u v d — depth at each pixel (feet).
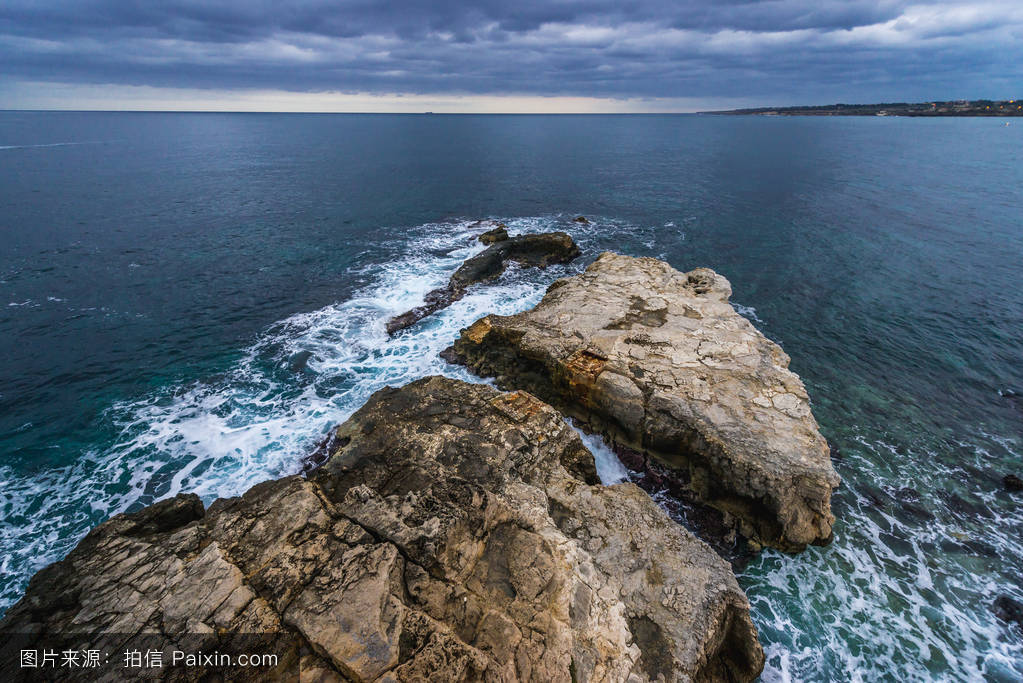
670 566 41.70
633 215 171.53
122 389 74.28
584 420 66.49
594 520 44.96
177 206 174.40
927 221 155.12
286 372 78.95
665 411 58.65
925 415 69.72
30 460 60.95
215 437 65.16
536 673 29.04
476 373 77.30
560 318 77.87
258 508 40.01
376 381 76.64
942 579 48.29
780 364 68.64
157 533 41.52
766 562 49.67
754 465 51.31
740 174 253.65
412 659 28.68
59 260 119.75
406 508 39.19
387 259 127.03
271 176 242.78
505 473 48.65
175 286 108.58
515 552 36.22
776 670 40.96
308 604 31.40
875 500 56.65
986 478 59.31
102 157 302.66
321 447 63.26
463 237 145.79
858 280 112.57
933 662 41.65
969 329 90.94
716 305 81.56
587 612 33.50
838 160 298.76
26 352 82.12
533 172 264.11
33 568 48.44
